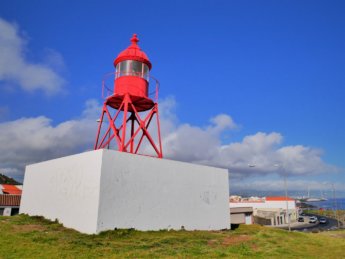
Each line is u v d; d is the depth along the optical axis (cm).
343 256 1670
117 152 1934
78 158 2045
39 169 2580
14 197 4066
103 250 1391
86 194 1886
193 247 1639
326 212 11938
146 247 1547
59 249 1356
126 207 1930
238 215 4581
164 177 2239
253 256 1516
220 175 2825
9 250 1290
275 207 8212
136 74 2434
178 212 2303
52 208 2250
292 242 2170
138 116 2433
